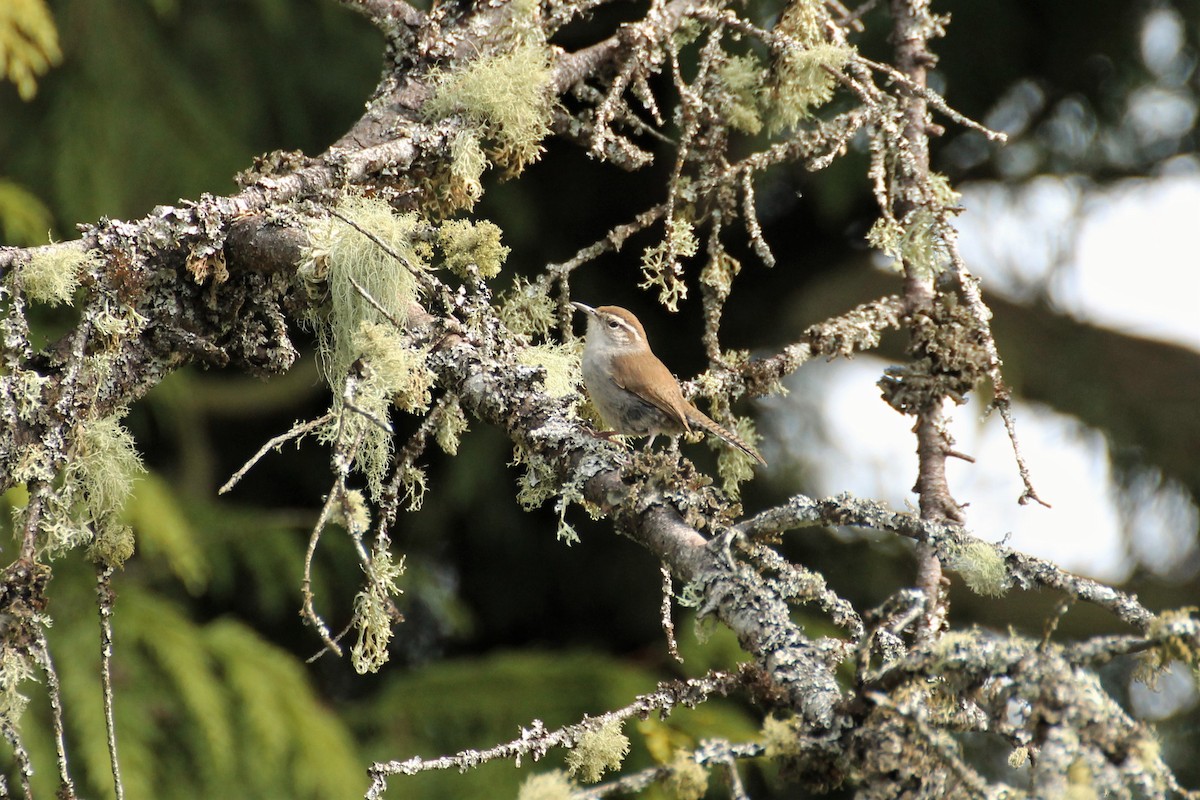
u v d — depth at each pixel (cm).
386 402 575
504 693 1169
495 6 763
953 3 1332
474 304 621
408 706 1166
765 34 753
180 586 1325
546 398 588
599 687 1169
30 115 1230
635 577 1454
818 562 1396
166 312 629
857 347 750
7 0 969
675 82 741
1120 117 1426
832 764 400
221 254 626
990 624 1435
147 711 1029
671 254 715
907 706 379
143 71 1230
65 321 1127
